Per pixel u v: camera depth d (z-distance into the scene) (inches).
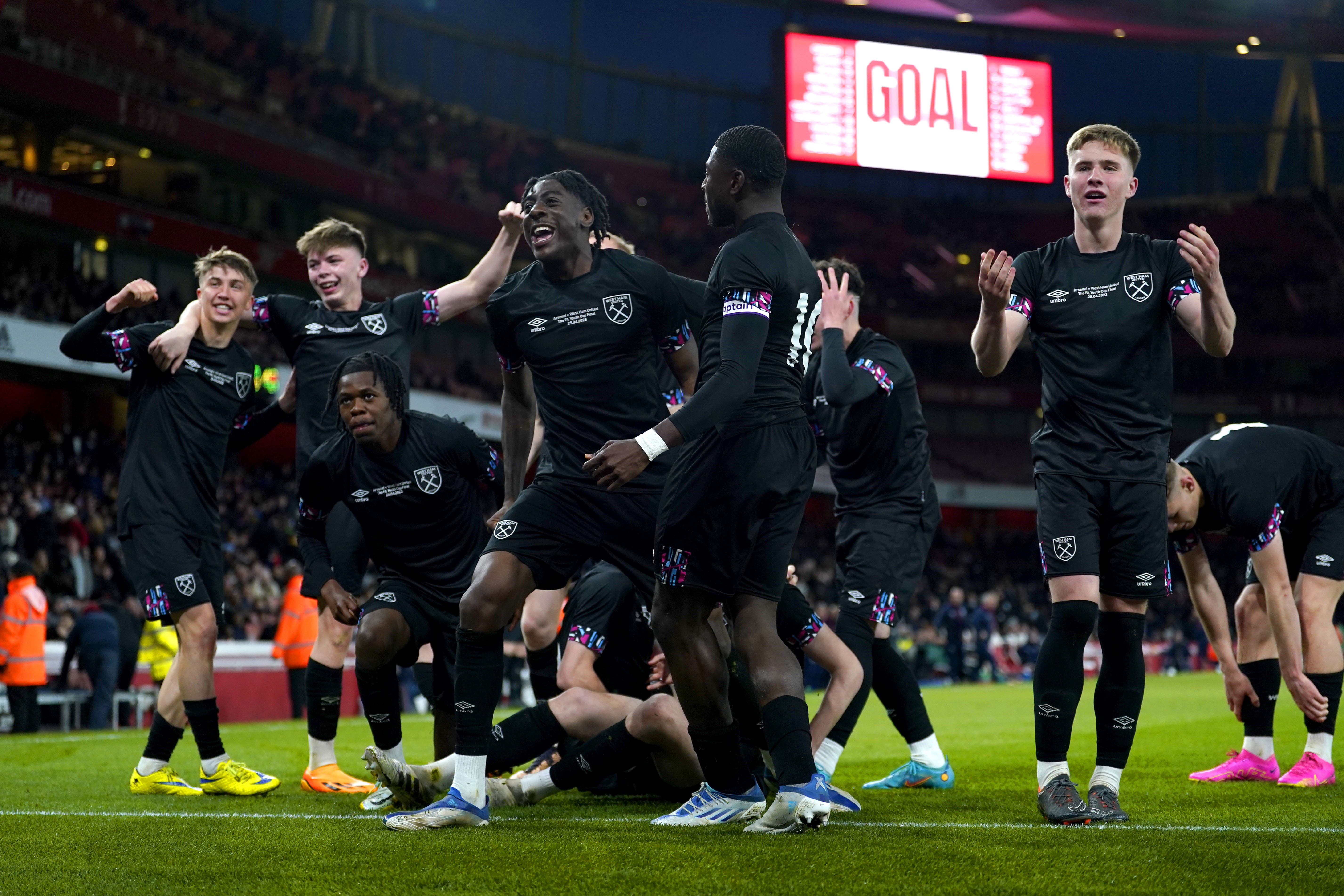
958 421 1509.6
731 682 148.9
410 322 199.5
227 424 185.3
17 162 848.9
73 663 433.1
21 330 687.1
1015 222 1588.3
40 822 136.6
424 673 181.6
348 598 164.1
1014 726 347.3
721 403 114.7
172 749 176.9
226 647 451.2
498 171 1278.3
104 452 763.4
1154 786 179.3
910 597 178.1
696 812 129.5
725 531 119.8
